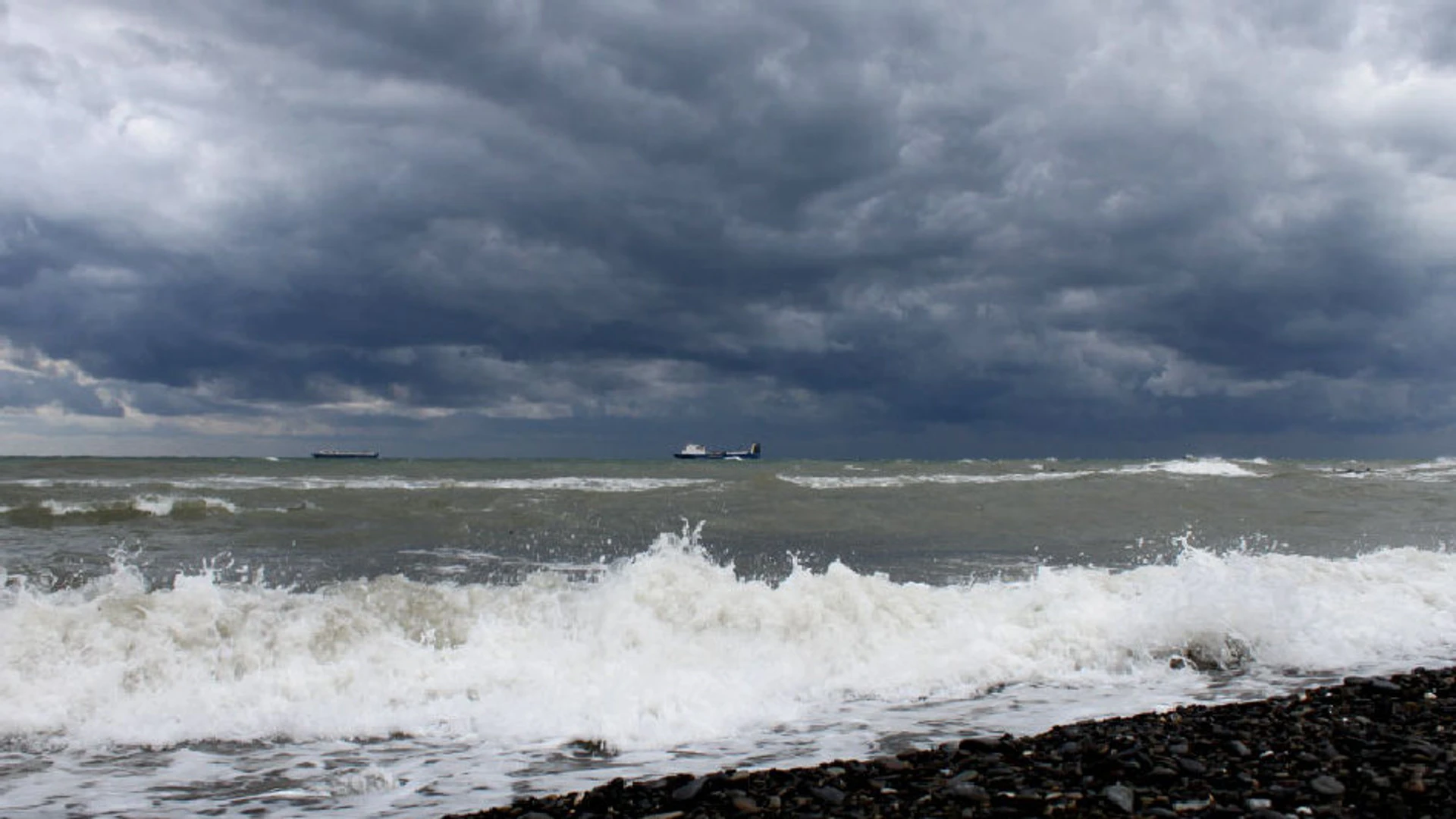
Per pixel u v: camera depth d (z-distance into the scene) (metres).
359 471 44.66
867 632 9.40
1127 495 24.56
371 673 7.88
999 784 5.22
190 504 20.09
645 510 20.94
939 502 22.77
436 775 5.82
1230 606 9.69
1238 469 42.69
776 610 9.62
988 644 9.12
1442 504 24.11
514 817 4.86
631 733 6.72
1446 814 4.69
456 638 8.79
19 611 8.18
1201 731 6.35
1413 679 7.96
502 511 20.50
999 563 14.80
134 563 13.06
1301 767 5.52
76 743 6.48
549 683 7.78
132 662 7.71
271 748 6.39
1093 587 11.15
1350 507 23.31
